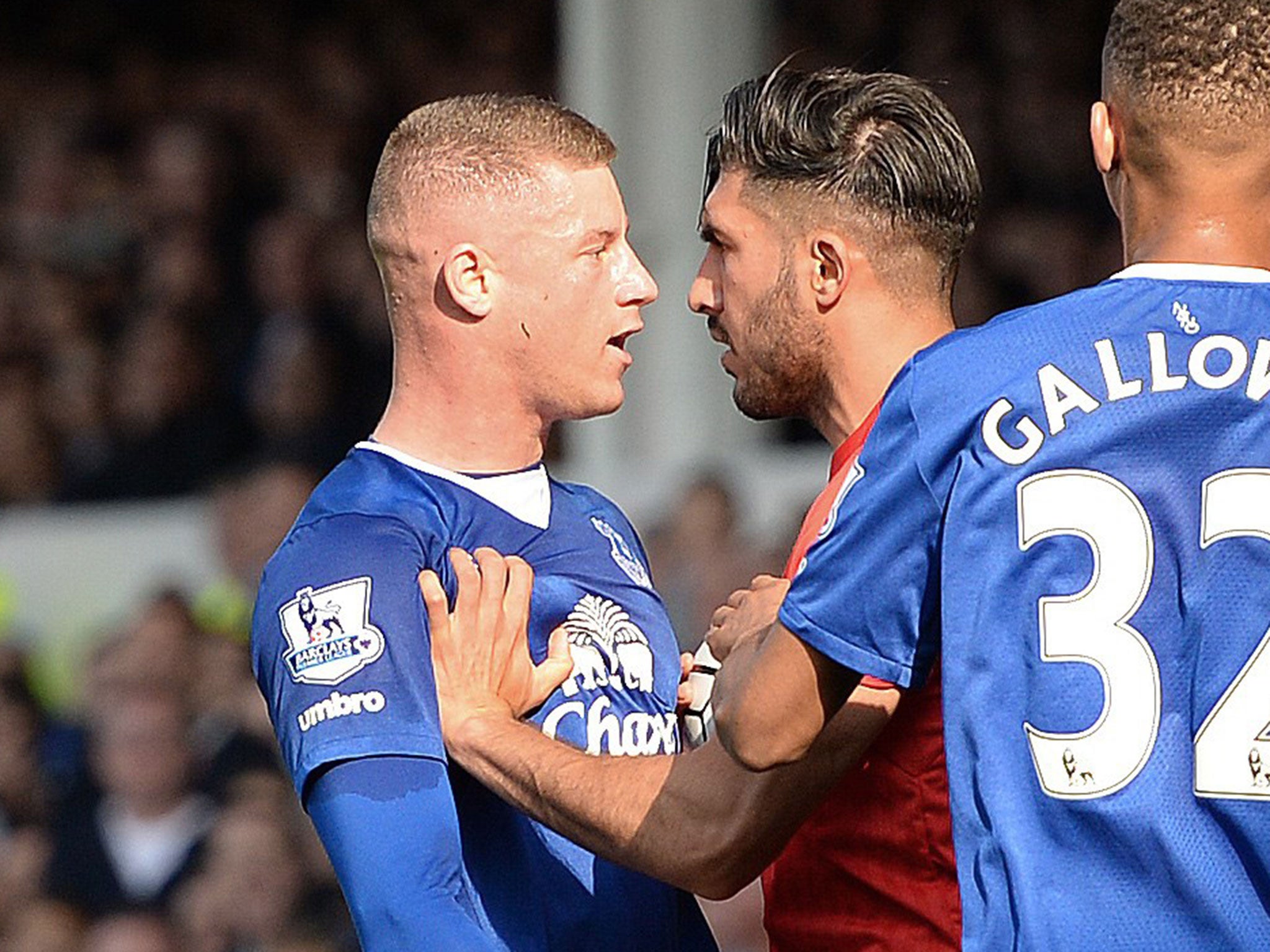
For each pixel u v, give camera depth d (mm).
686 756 7336
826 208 7672
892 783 7297
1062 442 6512
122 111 28219
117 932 18484
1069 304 6703
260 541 21141
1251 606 6465
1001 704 6477
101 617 22641
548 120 7988
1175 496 6496
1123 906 6359
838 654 6707
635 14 20266
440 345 7949
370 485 7914
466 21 27688
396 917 7164
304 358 23219
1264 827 6402
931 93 7781
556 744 7477
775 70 7895
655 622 8305
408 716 7383
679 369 20406
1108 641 6441
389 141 8125
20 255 26469
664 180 20250
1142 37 6770
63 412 24266
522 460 8094
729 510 19000
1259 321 6609
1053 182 22031
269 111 27250
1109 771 6398
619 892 7879
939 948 7281
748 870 7238
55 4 29391
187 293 24953
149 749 19125
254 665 7820
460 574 7711
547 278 7879
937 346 6746
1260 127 6664
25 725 20359
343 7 28391
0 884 19094
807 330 7754
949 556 6543
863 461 6746
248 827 18594
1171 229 6770
